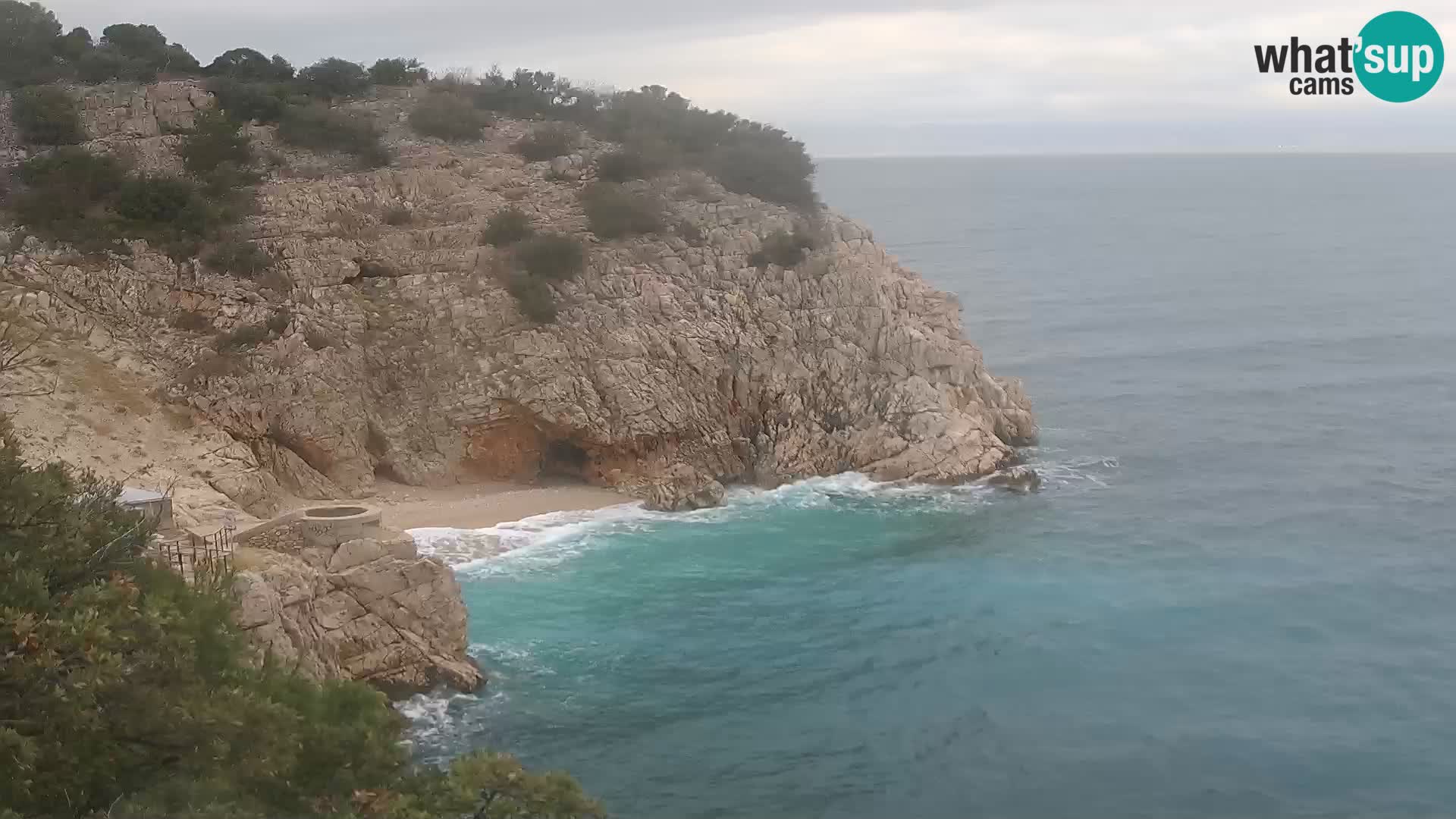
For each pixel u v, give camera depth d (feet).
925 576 169.99
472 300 214.69
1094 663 142.00
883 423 219.00
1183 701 132.46
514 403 209.15
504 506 199.11
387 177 231.71
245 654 86.48
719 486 204.64
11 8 258.98
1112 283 519.60
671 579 167.12
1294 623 154.20
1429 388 298.35
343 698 84.07
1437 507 204.44
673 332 219.61
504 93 281.33
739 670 138.92
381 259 220.02
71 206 206.08
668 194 248.93
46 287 191.93
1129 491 212.84
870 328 230.68
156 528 91.76
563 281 220.64
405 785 76.95
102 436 173.88
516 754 118.93
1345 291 475.31
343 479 199.00
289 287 209.15
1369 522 196.44
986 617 154.92
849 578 169.07
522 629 148.56
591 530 188.85
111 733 65.82
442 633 132.46
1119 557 179.22
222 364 193.57
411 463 206.39
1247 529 192.95
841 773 117.60
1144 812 111.34
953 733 125.18
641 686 133.90
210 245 208.64
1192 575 171.73
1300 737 124.77
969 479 214.48
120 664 64.59
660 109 286.46
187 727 66.80
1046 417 273.54
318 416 196.65
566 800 73.05
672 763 118.32
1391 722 128.16
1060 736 125.08
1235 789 115.24
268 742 70.90
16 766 60.80
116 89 237.86
